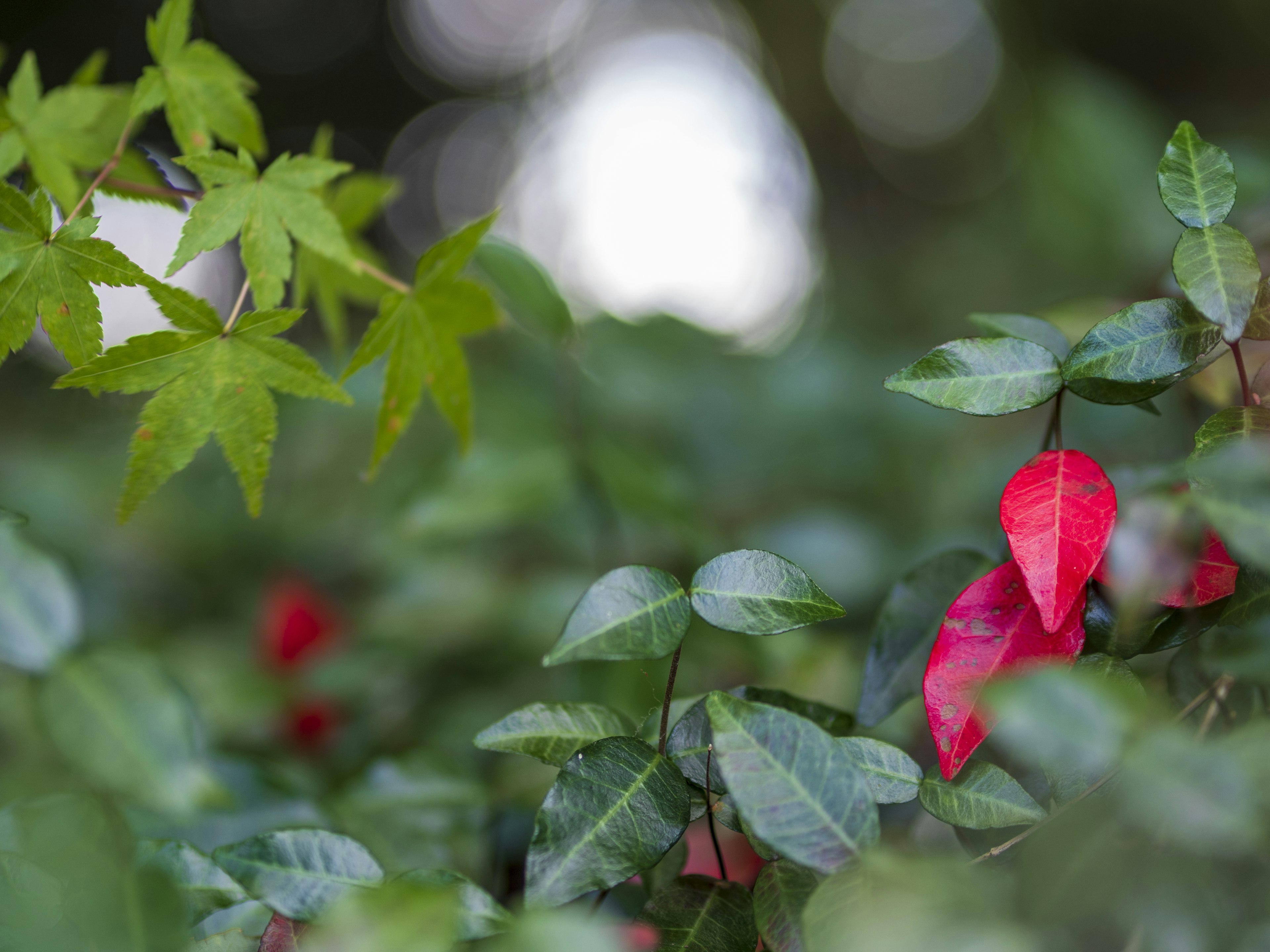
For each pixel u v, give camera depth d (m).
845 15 3.87
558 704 0.44
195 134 0.49
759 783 0.39
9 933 0.40
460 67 3.98
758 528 1.01
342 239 0.47
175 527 1.09
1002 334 0.46
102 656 0.44
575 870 0.40
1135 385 0.42
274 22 3.55
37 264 0.44
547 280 0.77
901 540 0.96
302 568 1.11
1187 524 0.41
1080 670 0.41
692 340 1.27
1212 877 0.40
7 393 1.40
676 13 4.25
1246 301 0.41
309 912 0.41
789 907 0.40
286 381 0.45
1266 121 2.25
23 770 0.46
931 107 3.72
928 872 0.39
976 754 0.44
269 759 0.69
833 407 1.18
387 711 0.74
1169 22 2.89
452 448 0.85
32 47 2.54
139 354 0.44
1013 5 3.25
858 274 2.54
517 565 1.07
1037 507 0.42
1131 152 1.04
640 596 0.43
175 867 0.43
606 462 0.82
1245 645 0.40
